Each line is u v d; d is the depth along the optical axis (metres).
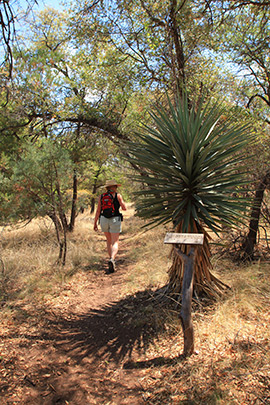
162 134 3.89
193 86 6.60
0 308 3.82
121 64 8.17
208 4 5.37
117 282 5.05
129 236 11.12
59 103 7.52
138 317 3.56
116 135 8.50
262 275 4.12
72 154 8.63
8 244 7.14
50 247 6.65
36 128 7.77
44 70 6.09
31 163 5.08
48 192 5.44
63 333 3.41
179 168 3.80
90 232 11.02
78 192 10.68
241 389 2.16
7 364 2.73
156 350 2.90
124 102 8.89
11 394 2.38
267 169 4.68
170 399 2.22
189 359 2.61
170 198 3.70
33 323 3.54
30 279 4.85
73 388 2.48
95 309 4.04
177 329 3.15
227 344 2.71
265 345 2.60
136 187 10.76
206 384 2.28
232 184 3.62
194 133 3.79
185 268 2.79
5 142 6.79
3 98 6.14
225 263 4.86
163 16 6.24
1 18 3.29
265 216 5.14
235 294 3.57
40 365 2.77
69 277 5.20
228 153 3.67
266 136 5.41
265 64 6.48
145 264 5.73
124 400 2.31
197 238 2.81
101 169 12.06
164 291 4.02
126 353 2.93
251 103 6.86
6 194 5.50
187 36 6.54
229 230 5.53
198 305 3.53
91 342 3.19
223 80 6.73
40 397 2.38
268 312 3.16
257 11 5.44
